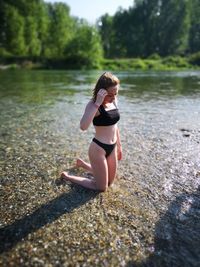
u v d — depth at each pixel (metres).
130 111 5.46
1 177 2.59
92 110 2.13
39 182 2.49
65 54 29.00
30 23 28.80
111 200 2.21
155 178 2.56
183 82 12.09
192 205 2.17
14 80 13.25
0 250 1.71
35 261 1.63
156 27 44.97
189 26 44.12
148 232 1.87
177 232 1.87
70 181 2.48
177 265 1.61
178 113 5.25
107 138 2.26
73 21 34.66
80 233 1.85
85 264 1.61
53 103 6.53
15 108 5.91
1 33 29.27
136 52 45.41
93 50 28.06
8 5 29.27
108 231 1.87
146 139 3.63
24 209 2.10
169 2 44.34
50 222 1.95
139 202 2.20
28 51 28.77
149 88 9.67
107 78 2.15
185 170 2.72
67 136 3.81
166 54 44.44
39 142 3.56
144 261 1.63
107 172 2.30
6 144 3.49
